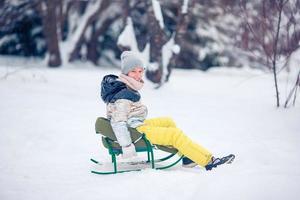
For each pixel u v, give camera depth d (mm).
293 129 6660
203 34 24047
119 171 4836
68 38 22859
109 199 3967
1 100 8539
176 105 8812
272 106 8648
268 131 6574
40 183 4562
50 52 19938
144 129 4648
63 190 4293
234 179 4234
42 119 7176
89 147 5941
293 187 3963
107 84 4660
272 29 8383
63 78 13477
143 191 4090
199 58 24375
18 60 24062
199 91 11430
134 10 24062
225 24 23906
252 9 9875
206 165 4566
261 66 22656
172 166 4938
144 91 10773
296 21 8414
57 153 5707
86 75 14789
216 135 6391
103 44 25703
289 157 5117
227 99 9836
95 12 20391
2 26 22688
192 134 6473
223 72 19453
